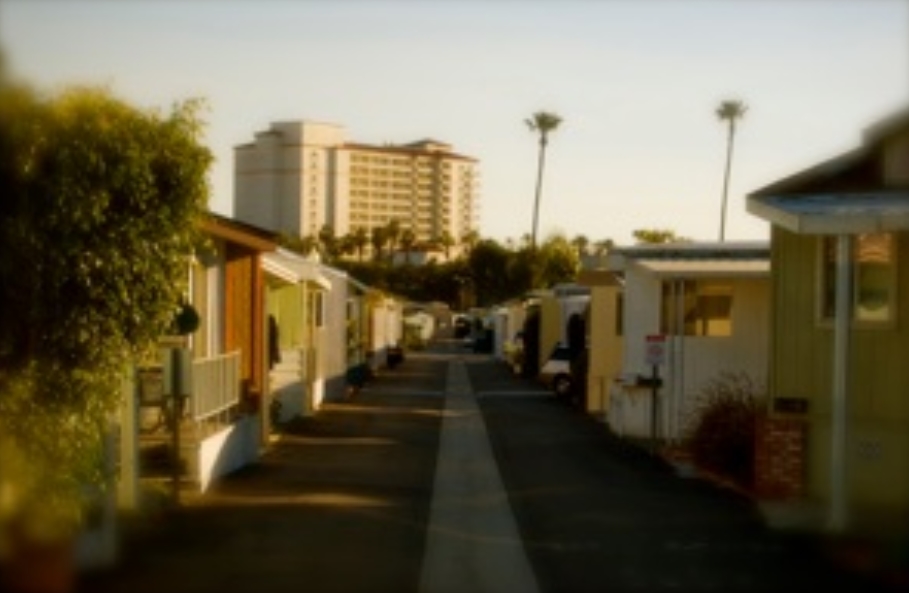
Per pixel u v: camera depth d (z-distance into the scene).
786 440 17.98
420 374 57.28
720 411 21.64
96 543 13.12
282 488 19.23
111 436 14.40
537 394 44.03
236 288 23.81
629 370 28.91
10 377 13.45
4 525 10.14
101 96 13.66
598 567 13.51
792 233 17.97
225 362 21.12
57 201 13.03
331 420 32.09
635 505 18.08
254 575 12.73
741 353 27.14
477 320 101.44
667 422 27.66
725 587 12.39
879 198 17.50
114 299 13.90
